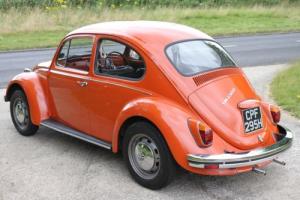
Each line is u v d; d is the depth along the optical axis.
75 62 6.28
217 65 5.60
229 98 5.22
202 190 5.28
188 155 4.79
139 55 5.42
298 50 17.59
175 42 5.57
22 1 26.77
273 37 22.42
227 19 28.94
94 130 6.06
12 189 5.29
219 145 4.93
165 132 4.90
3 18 23.91
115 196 5.13
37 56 16.70
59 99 6.53
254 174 5.72
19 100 7.06
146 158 5.25
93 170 5.82
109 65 5.77
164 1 31.56
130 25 6.03
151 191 5.25
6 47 18.75
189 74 5.25
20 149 6.54
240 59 15.41
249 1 35.44
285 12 32.50
